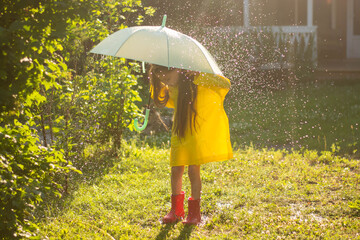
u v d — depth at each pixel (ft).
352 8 70.74
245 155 21.89
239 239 12.82
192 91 13.29
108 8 21.30
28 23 10.33
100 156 20.52
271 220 13.98
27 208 10.77
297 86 43.24
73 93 17.34
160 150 22.59
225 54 34.86
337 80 49.32
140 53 12.34
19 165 10.76
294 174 18.84
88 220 14.08
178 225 13.74
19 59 10.52
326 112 32.55
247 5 49.39
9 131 10.87
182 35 13.33
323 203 15.51
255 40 44.78
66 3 10.72
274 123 29.12
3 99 10.55
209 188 17.07
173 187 14.05
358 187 16.97
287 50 46.62
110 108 20.81
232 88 32.89
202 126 13.48
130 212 14.76
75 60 17.79
